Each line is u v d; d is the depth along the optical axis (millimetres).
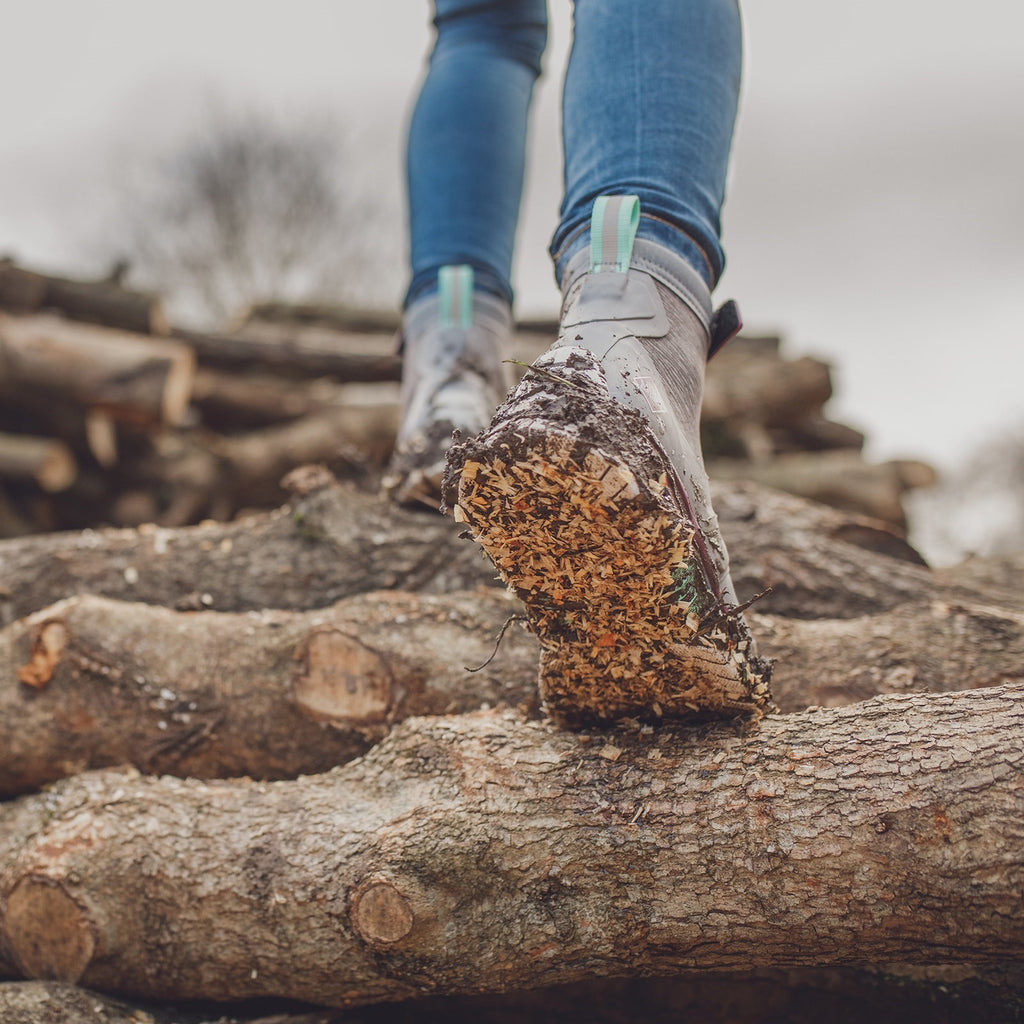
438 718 1434
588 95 1302
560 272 1295
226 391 5121
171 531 1998
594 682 1233
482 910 1208
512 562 1084
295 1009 1406
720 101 1304
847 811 1093
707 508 1177
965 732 1108
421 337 1776
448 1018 1469
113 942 1367
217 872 1345
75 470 4676
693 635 1122
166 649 1653
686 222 1232
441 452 1687
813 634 1655
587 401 1022
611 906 1175
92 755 1641
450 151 1771
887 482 4867
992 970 1363
